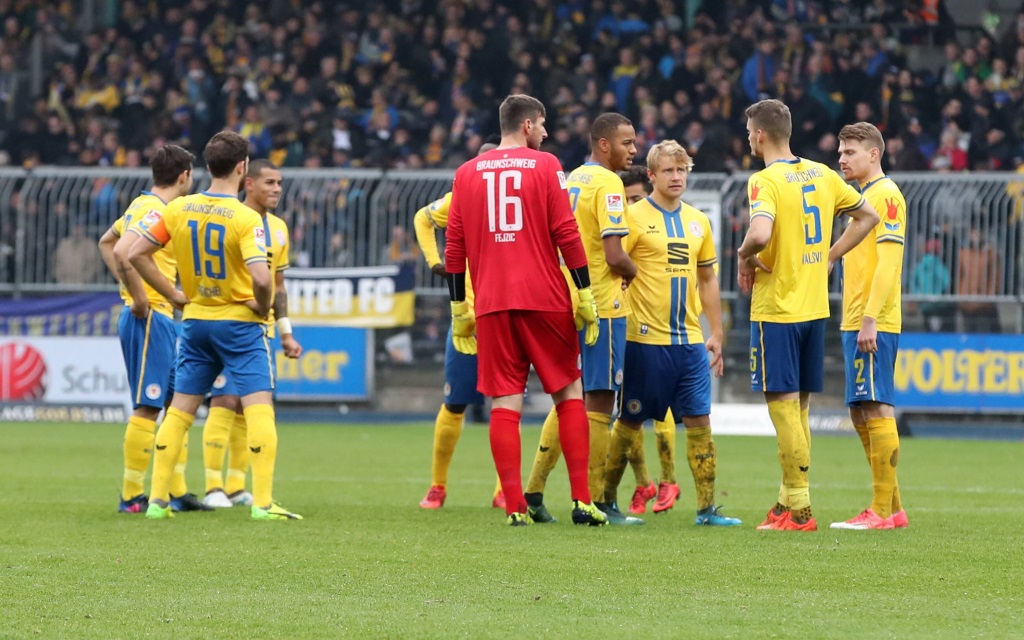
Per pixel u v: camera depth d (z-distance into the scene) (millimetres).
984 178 64312
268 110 85125
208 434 32219
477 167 26609
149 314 29797
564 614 17766
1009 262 64562
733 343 66438
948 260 64750
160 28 91938
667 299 28062
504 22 87500
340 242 67938
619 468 28703
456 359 31453
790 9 89562
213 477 32188
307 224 67938
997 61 84562
